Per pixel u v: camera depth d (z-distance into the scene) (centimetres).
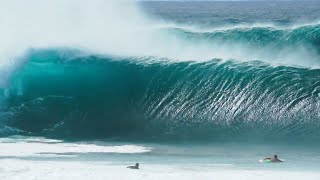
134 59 11806
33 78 11594
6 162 7969
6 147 9231
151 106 11094
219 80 11175
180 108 10938
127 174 7238
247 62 11481
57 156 8531
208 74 11294
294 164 8069
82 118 11025
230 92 10975
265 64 11381
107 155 8700
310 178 7081
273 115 10556
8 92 11369
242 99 10844
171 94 11175
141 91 11306
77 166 7731
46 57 11900
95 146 9488
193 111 10862
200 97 11038
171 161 8281
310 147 9531
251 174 7294
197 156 8756
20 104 11244
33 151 8912
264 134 10325
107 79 11550
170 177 7094
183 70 11419
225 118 10675
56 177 7062
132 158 8494
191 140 10181
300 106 10550
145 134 10694
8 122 10812
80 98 11300
